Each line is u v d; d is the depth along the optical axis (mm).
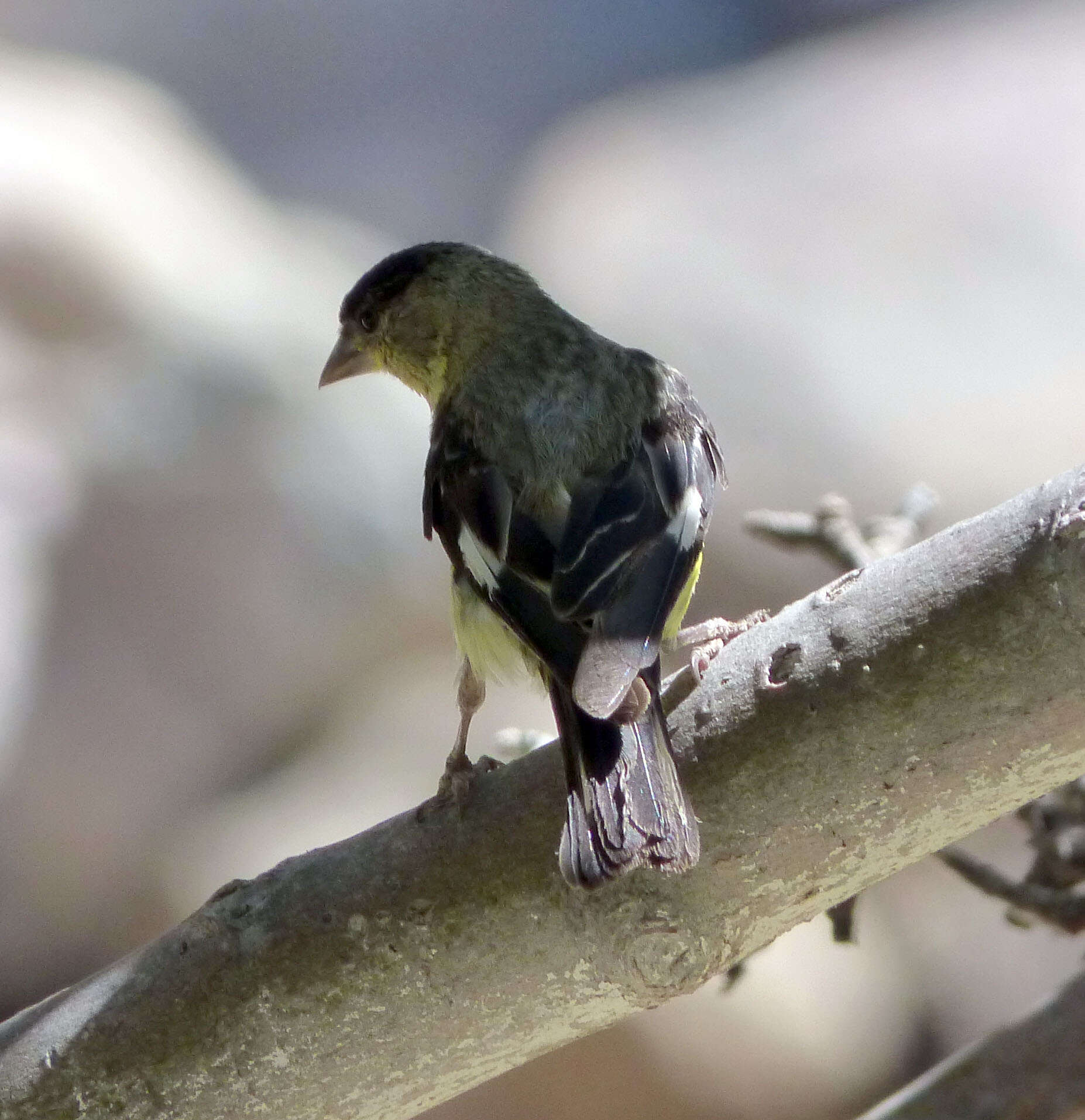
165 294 16109
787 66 19906
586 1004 4543
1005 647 4266
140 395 15328
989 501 14664
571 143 20359
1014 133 17219
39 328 15422
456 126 24516
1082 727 4258
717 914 4465
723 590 14430
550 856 4523
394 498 15609
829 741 4402
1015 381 15289
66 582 14531
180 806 14320
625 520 5367
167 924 13367
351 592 15008
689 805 4352
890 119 17750
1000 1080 6691
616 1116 11492
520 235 18781
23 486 14562
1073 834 7199
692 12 25328
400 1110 4668
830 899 4527
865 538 7336
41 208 15766
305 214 20375
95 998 4645
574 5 25750
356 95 24781
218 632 14750
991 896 6719
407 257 7410
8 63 18359
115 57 24047
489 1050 4613
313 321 17047
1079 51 18141
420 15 25594
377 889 4598
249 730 14742
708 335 15758
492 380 6289
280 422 15500
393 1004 4574
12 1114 4574
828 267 16203
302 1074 4598
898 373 15406
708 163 17828
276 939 4598
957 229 16438
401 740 14398
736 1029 12016
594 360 6387
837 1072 12242
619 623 4918
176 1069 4574
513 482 5609
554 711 4840
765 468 14836
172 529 14859
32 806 13812
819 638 4465
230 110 24312
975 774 4352
